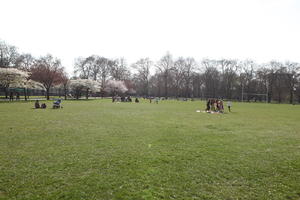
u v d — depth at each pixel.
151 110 22.31
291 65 67.12
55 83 47.28
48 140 7.91
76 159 5.77
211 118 16.17
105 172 4.91
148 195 3.87
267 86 68.62
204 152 6.70
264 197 3.91
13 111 17.89
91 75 75.69
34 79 42.22
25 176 4.59
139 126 11.48
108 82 68.56
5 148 6.74
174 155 6.31
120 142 7.80
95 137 8.56
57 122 12.33
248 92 73.75
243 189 4.22
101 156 6.08
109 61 78.12
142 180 4.50
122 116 16.03
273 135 9.80
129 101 45.34
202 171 5.11
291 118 17.33
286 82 66.69
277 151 7.03
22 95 58.81
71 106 25.78
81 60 74.38
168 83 80.94
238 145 7.73
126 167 5.25
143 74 80.62
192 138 8.75
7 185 4.16
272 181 4.64
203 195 3.93
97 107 24.83
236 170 5.23
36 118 13.83
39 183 4.28
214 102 23.27
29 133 9.08
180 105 33.41
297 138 9.20
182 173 4.95
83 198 3.73
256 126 12.46
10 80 34.34
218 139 8.66
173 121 13.84
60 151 6.50
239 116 18.20
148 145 7.43
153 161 5.72
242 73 74.12
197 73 80.06
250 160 6.02
